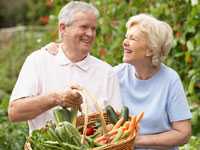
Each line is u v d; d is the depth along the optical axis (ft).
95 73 14.01
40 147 11.51
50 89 13.62
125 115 12.88
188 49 19.39
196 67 19.51
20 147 17.89
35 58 13.75
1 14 56.44
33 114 13.08
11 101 13.47
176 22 20.27
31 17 47.98
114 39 21.86
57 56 13.84
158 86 13.96
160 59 13.78
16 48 39.04
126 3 21.89
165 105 13.87
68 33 13.44
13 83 35.32
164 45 13.70
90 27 13.38
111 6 21.91
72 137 11.65
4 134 17.93
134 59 13.69
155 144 13.65
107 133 12.05
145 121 13.84
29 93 13.41
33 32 39.24
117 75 14.51
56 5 23.54
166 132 13.82
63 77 13.73
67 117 12.64
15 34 42.98
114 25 21.90
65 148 11.40
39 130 12.17
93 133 12.77
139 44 13.57
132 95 14.11
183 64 20.25
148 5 21.36
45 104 12.90
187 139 13.91
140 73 14.06
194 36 19.83
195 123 18.94
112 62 21.18
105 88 13.99
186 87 20.10
